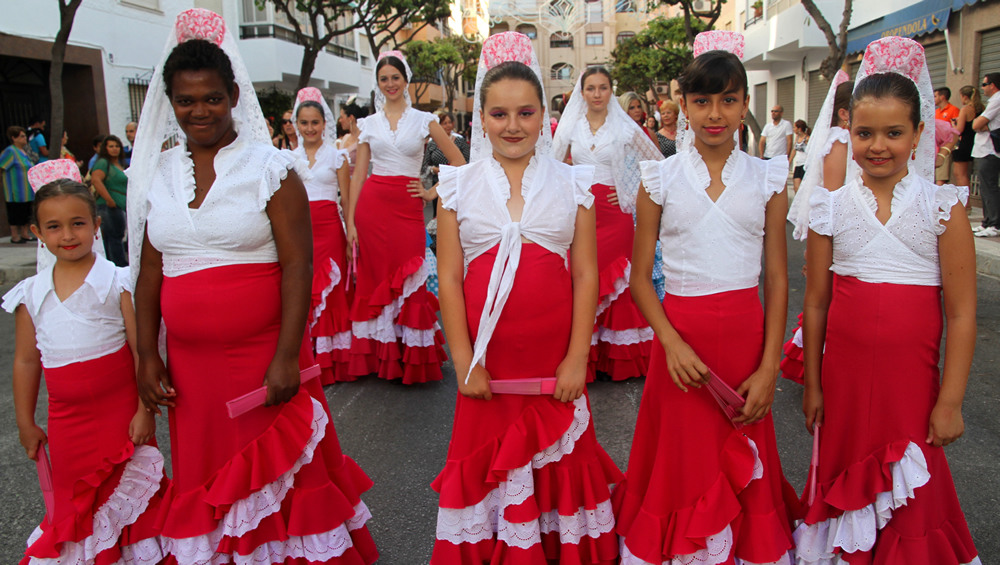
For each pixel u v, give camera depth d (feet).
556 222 7.73
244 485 7.68
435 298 16.49
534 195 7.75
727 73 7.23
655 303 7.93
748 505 7.66
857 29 51.78
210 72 7.41
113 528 8.21
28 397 8.34
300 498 8.07
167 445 13.04
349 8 50.03
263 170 7.72
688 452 7.71
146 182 7.87
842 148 10.51
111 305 8.27
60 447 8.09
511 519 7.57
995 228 28.91
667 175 7.81
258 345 7.88
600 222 15.85
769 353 7.63
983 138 28.81
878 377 7.43
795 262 28.22
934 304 7.34
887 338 7.34
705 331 7.68
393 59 15.78
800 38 55.42
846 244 7.58
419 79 100.83
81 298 8.07
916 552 7.34
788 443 12.27
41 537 8.07
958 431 7.22
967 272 7.13
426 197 15.93
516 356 7.77
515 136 7.58
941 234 7.16
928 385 7.38
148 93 7.86
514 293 7.68
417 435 13.32
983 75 37.96
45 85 42.96
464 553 7.80
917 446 7.29
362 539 8.86
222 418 7.84
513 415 7.80
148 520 8.41
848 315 7.58
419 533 9.81
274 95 59.62
